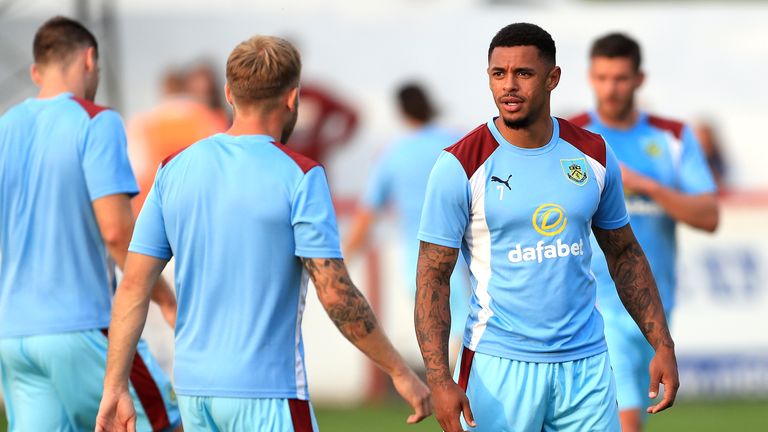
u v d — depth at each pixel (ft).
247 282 47.47
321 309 115.96
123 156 59.31
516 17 117.19
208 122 115.14
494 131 52.44
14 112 60.08
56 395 59.82
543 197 51.60
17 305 59.06
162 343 111.75
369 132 117.19
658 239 72.33
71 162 58.65
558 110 116.98
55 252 58.85
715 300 116.16
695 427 100.73
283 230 47.55
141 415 60.29
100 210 58.34
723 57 116.57
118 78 114.93
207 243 47.80
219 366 47.52
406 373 48.26
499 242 52.06
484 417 52.80
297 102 49.37
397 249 115.34
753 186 116.26
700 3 120.67
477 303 53.16
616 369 70.54
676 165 73.72
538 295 51.98
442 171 51.90
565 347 52.21
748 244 116.37
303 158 48.32
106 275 60.08
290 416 47.73
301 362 48.47
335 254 47.52
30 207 58.95
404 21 117.29
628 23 117.08
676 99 116.78
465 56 117.50
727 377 116.26
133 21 115.34
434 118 110.22
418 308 52.11
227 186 47.70
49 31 61.31
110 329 49.67
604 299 70.64
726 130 116.37
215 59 115.75
